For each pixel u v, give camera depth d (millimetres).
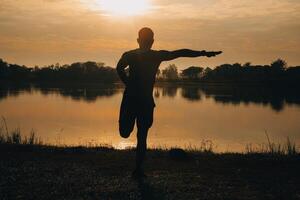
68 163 9352
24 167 8703
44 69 198125
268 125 39844
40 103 65562
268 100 81312
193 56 7703
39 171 8344
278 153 12164
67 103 66875
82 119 42781
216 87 158750
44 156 10445
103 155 10789
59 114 47750
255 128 36938
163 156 10781
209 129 35406
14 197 6543
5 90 112125
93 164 9430
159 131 33156
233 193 7008
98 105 63812
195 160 10328
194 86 170125
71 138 27422
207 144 25484
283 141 28531
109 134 30656
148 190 7008
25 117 43375
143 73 7660
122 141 26250
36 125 36031
